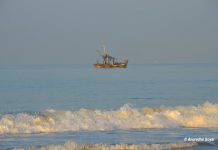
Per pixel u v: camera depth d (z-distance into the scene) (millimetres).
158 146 77062
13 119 94000
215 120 101938
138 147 76312
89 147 75938
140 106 155250
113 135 87812
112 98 185500
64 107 153625
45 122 94875
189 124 100312
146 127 97562
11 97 188625
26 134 88938
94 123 96438
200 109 108625
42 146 76688
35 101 172875
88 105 160000
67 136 86812
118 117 100125
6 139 83625
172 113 102750
